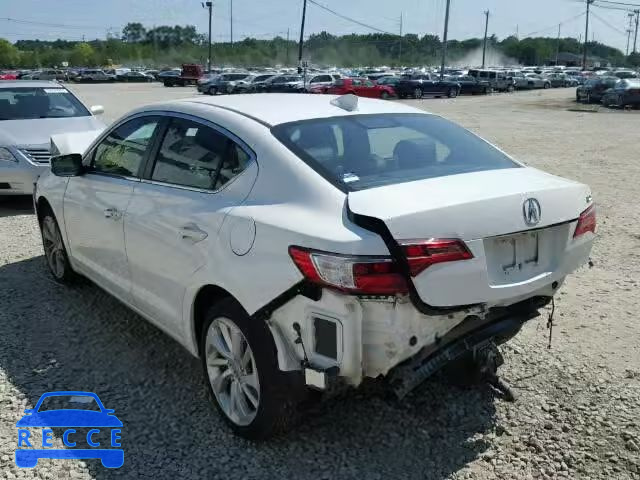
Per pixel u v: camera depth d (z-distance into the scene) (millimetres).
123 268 4230
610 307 5168
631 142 16844
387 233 2736
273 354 3078
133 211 3994
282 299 2949
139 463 3219
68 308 5102
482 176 3379
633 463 3223
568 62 128500
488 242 2998
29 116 9320
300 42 53562
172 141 3939
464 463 3227
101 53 119625
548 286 3354
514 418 3600
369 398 3766
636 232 7422
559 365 4184
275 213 3092
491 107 33156
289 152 3285
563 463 3219
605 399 3785
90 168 4738
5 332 4656
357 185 3111
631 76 60656
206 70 73500
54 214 5223
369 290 2721
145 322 4844
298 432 3453
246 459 3240
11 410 3662
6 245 6828
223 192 3438
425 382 3953
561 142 16797
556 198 3277
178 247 3553
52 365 4188
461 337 3111
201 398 3801
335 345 2852
